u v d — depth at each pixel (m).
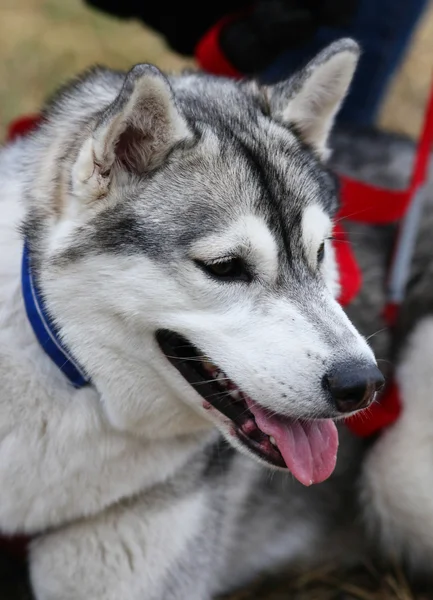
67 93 1.17
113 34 2.25
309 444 1.10
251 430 1.10
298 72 1.16
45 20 2.25
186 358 1.10
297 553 1.36
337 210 1.18
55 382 1.12
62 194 1.09
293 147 1.13
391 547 1.38
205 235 1.07
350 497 1.38
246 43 1.36
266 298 1.08
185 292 1.08
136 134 1.08
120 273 1.08
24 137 1.19
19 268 1.13
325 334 1.07
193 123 1.10
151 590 1.20
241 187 1.09
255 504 1.31
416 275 1.38
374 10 1.51
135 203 1.08
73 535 1.18
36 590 1.21
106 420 1.13
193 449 1.19
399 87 2.20
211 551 1.24
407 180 1.41
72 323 1.09
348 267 1.22
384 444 1.34
